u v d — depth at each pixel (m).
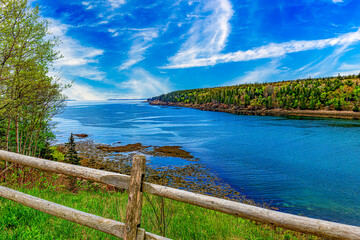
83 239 3.00
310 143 46.88
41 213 3.51
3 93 9.48
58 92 11.38
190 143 46.38
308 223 1.70
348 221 15.72
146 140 49.38
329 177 25.81
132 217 2.22
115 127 75.00
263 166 29.97
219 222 5.23
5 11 8.69
